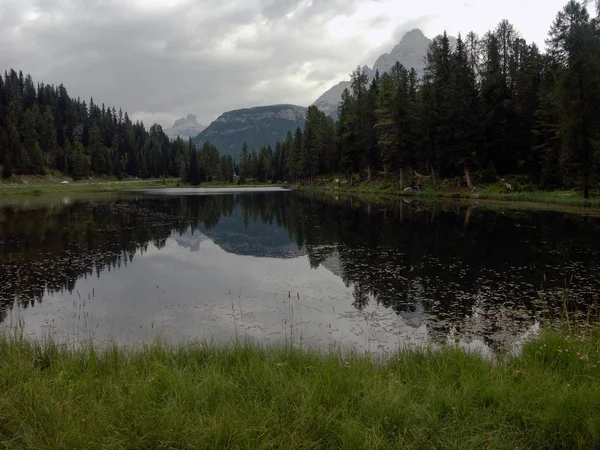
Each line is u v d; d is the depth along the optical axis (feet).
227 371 18.12
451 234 74.18
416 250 61.26
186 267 53.57
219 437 11.69
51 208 145.79
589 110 105.70
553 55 114.83
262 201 180.14
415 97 198.29
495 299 37.01
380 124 182.70
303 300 38.22
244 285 44.14
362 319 32.58
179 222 103.04
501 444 12.01
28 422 12.80
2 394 14.32
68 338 28.09
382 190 199.31
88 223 99.76
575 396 14.16
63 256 60.18
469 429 12.75
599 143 108.78
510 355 21.12
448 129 151.53
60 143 444.55
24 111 423.64
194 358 19.61
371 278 45.75
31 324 32.12
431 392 14.82
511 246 61.87
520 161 154.81
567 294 38.01
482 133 152.76
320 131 303.27
